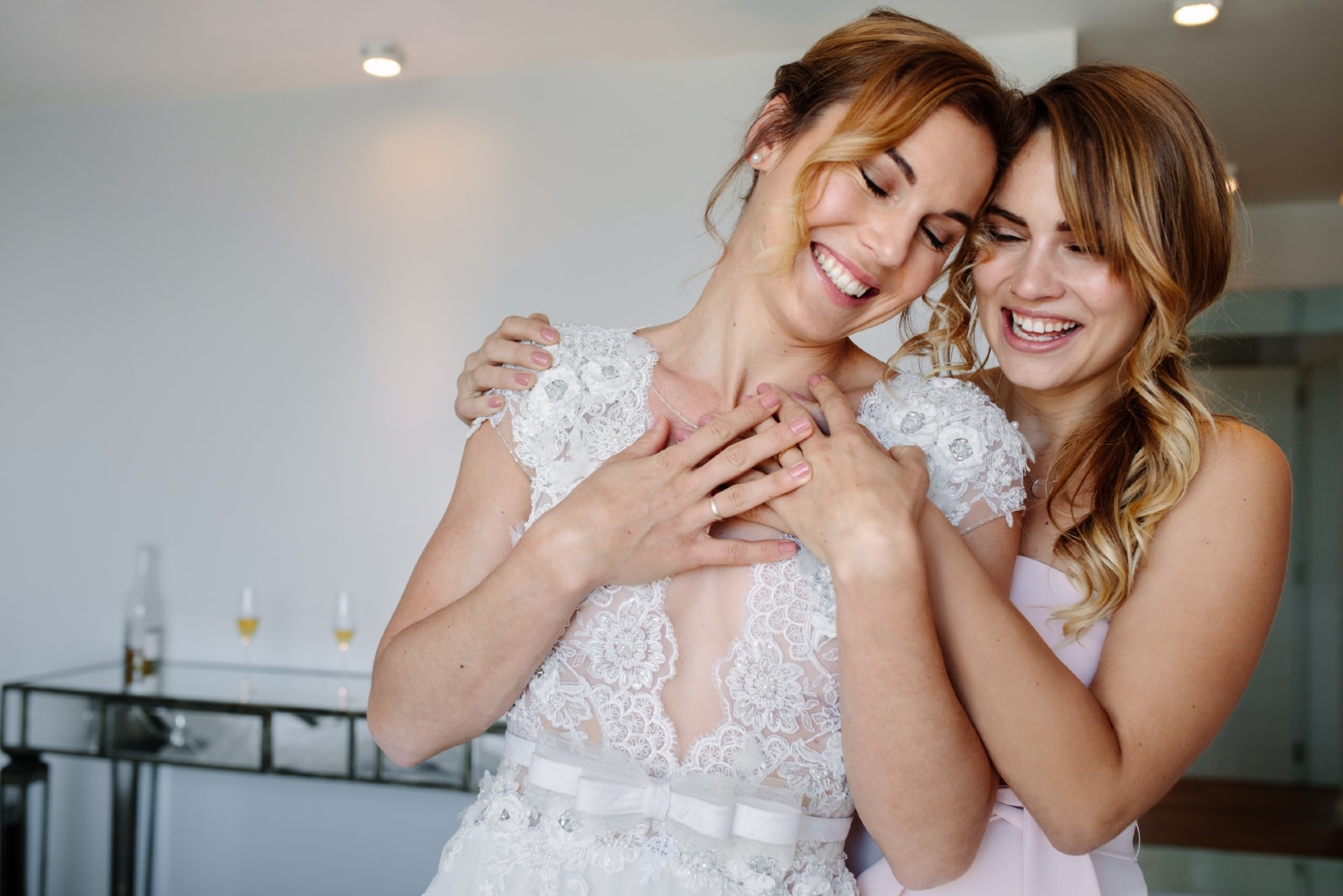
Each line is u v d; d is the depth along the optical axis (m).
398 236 3.56
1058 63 3.16
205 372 3.70
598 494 1.04
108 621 3.76
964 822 1.00
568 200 3.45
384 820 3.49
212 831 3.59
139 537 3.74
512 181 3.49
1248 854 3.81
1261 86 3.65
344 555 3.56
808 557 1.08
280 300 3.65
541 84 3.48
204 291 3.72
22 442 3.87
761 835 1.02
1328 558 6.06
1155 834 4.81
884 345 3.18
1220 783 6.05
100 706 3.13
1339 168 4.66
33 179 3.89
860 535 0.96
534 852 1.06
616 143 3.42
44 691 3.18
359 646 3.53
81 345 3.83
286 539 3.60
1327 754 6.00
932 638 0.97
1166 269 1.31
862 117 1.02
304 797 3.54
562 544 1.02
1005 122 1.16
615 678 1.08
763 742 1.06
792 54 3.31
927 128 1.02
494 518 1.17
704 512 1.04
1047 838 1.20
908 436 1.14
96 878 3.68
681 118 3.38
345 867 3.50
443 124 3.55
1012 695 1.02
